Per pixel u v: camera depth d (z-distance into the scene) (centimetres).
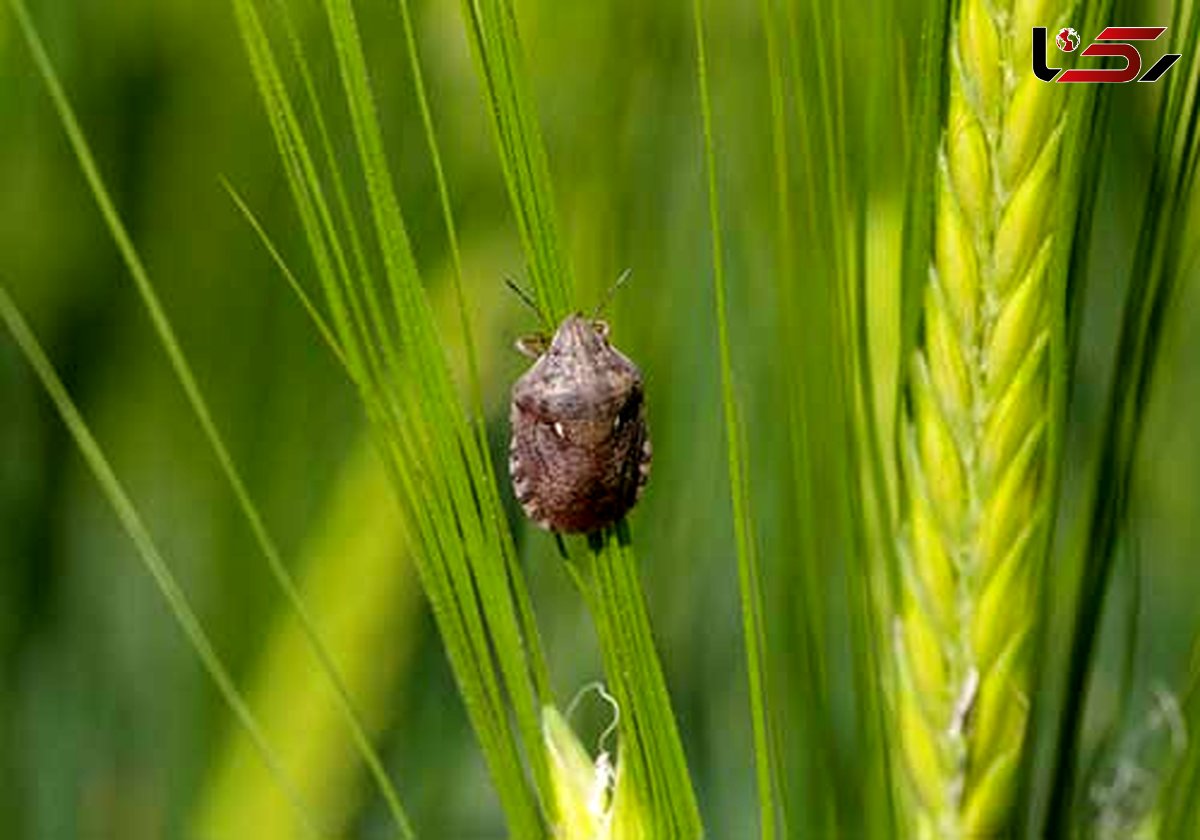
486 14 23
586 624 27
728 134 27
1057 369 23
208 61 28
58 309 29
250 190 28
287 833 27
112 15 28
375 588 27
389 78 28
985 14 23
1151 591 29
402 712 28
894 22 24
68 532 29
